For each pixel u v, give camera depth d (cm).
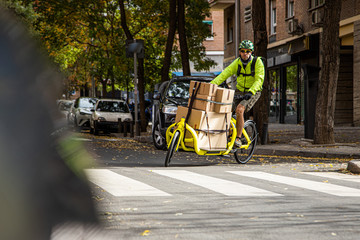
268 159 1706
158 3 3838
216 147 1431
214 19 7688
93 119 3422
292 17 4131
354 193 968
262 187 1027
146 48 4062
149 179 1120
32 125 152
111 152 1934
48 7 3509
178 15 3262
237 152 1519
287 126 3847
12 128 149
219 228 654
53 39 3678
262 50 2177
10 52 149
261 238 605
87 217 171
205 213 751
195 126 1399
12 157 149
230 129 1466
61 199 160
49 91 156
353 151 1781
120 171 1257
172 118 2105
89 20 3722
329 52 1989
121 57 3978
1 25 148
